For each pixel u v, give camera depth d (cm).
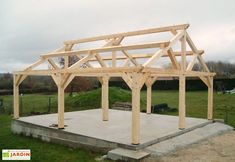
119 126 868
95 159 633
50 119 991
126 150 630
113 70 680
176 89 2986
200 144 740
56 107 1709
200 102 1808
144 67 639
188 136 791
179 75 823
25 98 2273
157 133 764
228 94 2245
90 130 799
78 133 753
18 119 989
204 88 2762
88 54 853
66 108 1666
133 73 641
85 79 2320
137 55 1112
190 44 891
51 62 1030
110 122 948
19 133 959
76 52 883
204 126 933
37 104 1856
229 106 1551
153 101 1947
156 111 1382
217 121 1011
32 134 901
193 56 920
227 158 617
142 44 753
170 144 696
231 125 1025
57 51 1084
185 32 842
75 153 693
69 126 864
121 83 2897
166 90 3023
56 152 705
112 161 607
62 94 812
